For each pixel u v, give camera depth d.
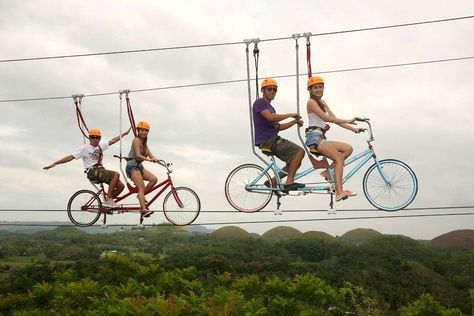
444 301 59.09
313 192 11.09
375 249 139.38
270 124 11.23
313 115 10.88
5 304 12.28
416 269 99.62
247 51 11.70
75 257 130.88
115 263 15.19
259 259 92.31
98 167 13.16
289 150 11.16
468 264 116.50
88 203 13.34
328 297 12.62
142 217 12.99
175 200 13.05
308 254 140.00
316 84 10.72
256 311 9.46
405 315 24.94
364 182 11.14
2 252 141.00
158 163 12.89
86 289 12.59
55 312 11.80
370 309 20.12
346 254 137.38
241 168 11.78
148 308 8.12
